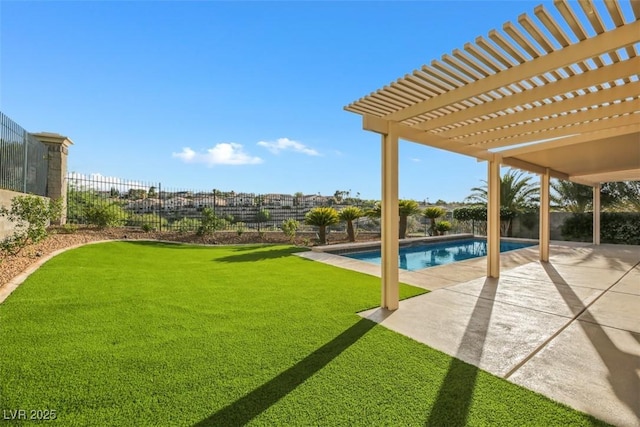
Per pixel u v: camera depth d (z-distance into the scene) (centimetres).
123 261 705
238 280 587
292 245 1169
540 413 217
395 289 445
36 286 475
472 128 508
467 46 306
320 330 358
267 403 223
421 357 297
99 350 292
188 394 231
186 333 338
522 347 323
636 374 270
